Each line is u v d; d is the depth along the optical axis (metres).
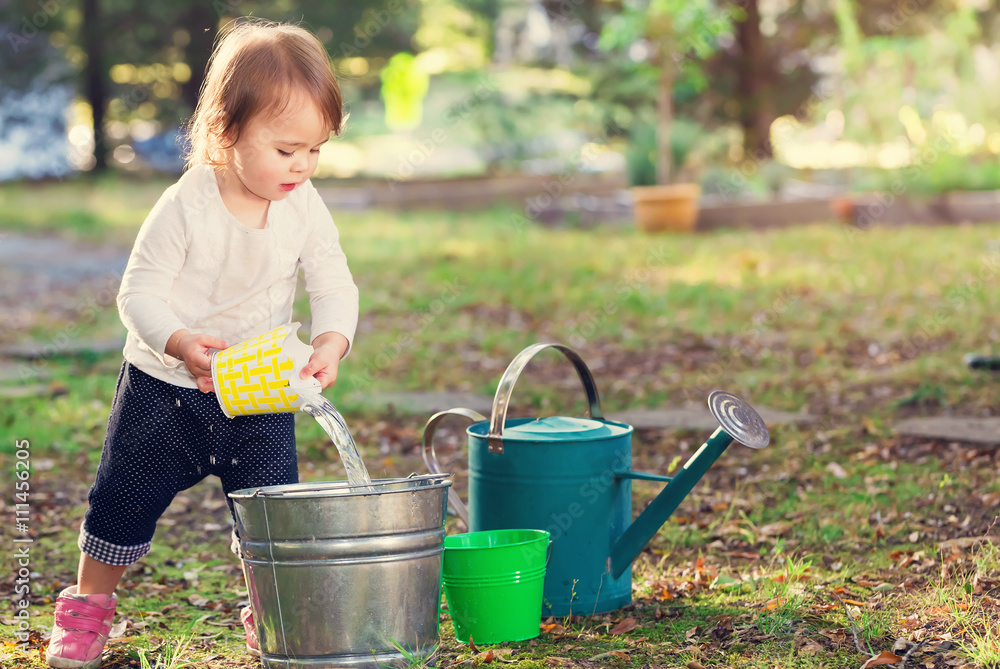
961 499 3.72
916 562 3.15
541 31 24.88
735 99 19.75
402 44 25.22
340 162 26.17
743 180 16.61
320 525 2.25
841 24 16.56
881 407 5.20
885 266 9.99
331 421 2.33
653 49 15.16
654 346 7.18
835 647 2.53
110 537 2.50
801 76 19.72
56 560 3.52
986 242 11.19
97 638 2.55
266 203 2.46
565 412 5.47
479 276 10.15
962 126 15.63
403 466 4.64
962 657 2.38
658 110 19.03
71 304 9.16
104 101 23.62
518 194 19.14
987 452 4.27
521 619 2.65
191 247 2.40
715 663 2.48
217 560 3.54
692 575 3.20
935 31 16.11
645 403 5.59
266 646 2.38
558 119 23.75
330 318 2.55
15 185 22.02
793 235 13.05
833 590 2.92
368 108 25.78
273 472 2.55
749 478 4.23
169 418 2.43
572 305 8.70
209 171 2.42
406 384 6.26
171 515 4.07
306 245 2.59
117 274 10.81
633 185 16.56
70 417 5.38
